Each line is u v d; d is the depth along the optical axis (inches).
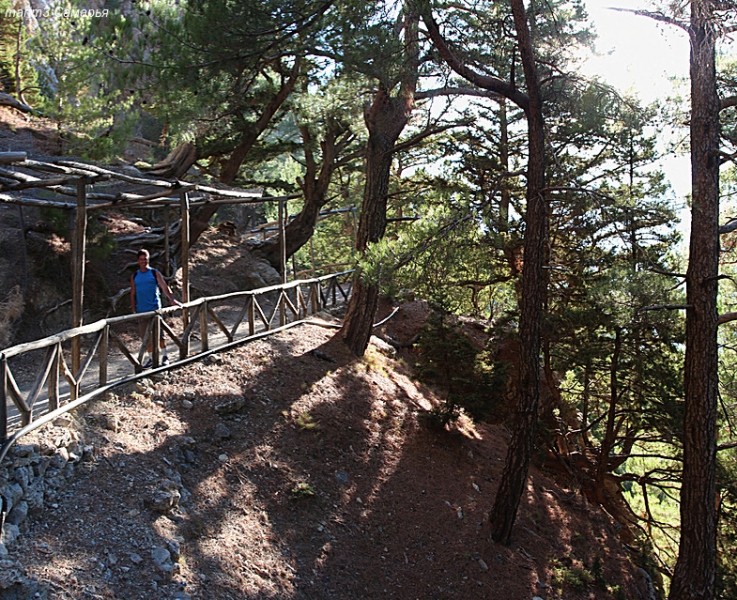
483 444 527.5
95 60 568.1
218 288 689.6
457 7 413.7
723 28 327.9
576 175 597.0
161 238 660.7
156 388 358.9
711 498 356.5
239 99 556.4
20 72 919.0
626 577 423.2
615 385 540.4
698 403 359.3
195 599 245.6
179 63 438.0
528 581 371.9
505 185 629.9
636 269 389.7
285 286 545.3
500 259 593.3
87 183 337.7
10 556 215.8
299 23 396.5
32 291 486.9
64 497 255.0
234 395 387.2
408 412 497.7
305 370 467.8
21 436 254.5
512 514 392.8
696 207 361.1
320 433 404.8
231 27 396.8
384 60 403.2
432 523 386.0
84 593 216.8
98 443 290.2
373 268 370.0
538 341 384.8
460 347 484.7
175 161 706.8
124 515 261.1
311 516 338.3
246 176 987.9
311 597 287.4
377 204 536.7
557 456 606.2
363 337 547.2
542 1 401.1
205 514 295.0
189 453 323.0
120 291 555.8
